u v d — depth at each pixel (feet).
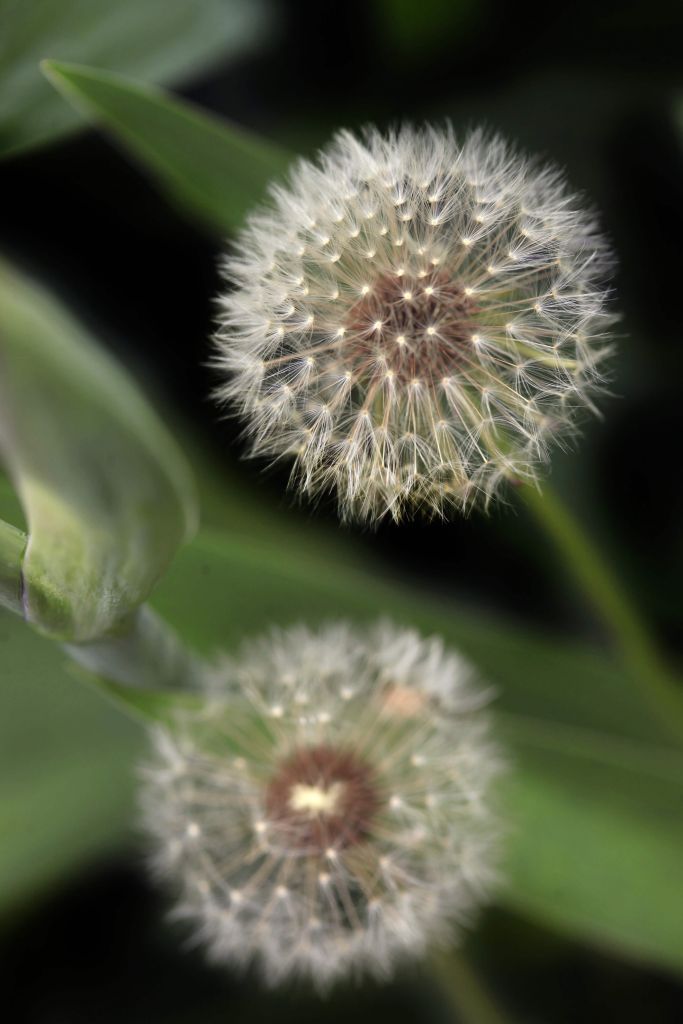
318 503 1.59
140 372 1.85
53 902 1.79
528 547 1.84
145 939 1.80
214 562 1.75
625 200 1.86
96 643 1.58
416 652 1.68
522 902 1.68
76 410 1.47
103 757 1.73
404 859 1.65
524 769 1.70
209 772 1.67
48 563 1.52
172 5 1.77
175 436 1.83
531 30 1.89
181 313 1.87
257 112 1.89
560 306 1.59
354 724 1.67
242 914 1.65
